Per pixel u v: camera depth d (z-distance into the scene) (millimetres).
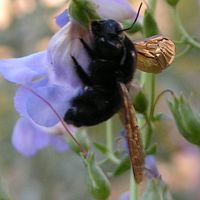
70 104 235
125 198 295
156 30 247
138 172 225
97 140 423
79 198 448
